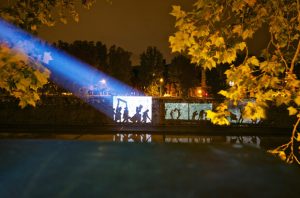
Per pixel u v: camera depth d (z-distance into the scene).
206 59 6.37
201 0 6.21
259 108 6.35
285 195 1.15
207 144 1.95
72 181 1.28
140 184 1.25
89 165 1.49
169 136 26.73
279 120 30.64
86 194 1.15
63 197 1.13
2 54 5.12
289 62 7.02
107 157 1.61
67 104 34.47
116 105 32.94
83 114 33.78
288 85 6.32
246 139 25.52
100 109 33.66
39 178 1.32
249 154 1.70
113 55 77.12
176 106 32.12
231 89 6.56
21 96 5.89
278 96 6.29
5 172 1.38
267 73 6.61
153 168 1.45
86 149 1.78
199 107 31.83
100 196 1.13
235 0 6.46
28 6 6.15
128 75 78.00
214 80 61.38
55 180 1.29
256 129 29.44
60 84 58.12
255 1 6.50
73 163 1.52
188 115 31.89
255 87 6.50
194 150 1.78
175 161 1.55
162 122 32.16
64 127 30.77
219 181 1.29
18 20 5.87
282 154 6.08
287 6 7.02
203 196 1.14
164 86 87.38
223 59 6.37
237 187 1.22
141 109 32.69
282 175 1.37
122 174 1.37
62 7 6.91
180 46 6.32
